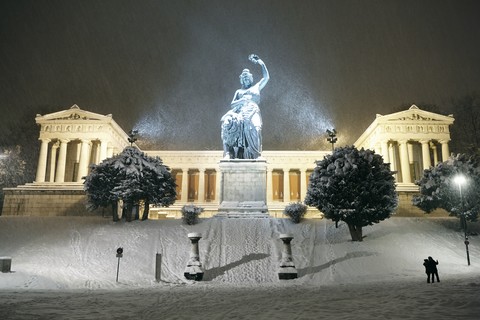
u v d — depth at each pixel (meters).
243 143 51.91
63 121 77.00
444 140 77.31
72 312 15.51
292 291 23.00
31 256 35.94
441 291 18.95
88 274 31.67
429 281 24.00
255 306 17.02
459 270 30.83
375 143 80.50
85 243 39.44
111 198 47.31
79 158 77.81
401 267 33.09
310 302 17.56
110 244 38.97
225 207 48.78
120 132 83.75
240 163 50.28
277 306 16.73
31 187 63.22
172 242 39.38
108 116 77.31
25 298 19.81
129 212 47.91
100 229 43.66
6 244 40.34
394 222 47.31
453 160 49.41
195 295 21.59
